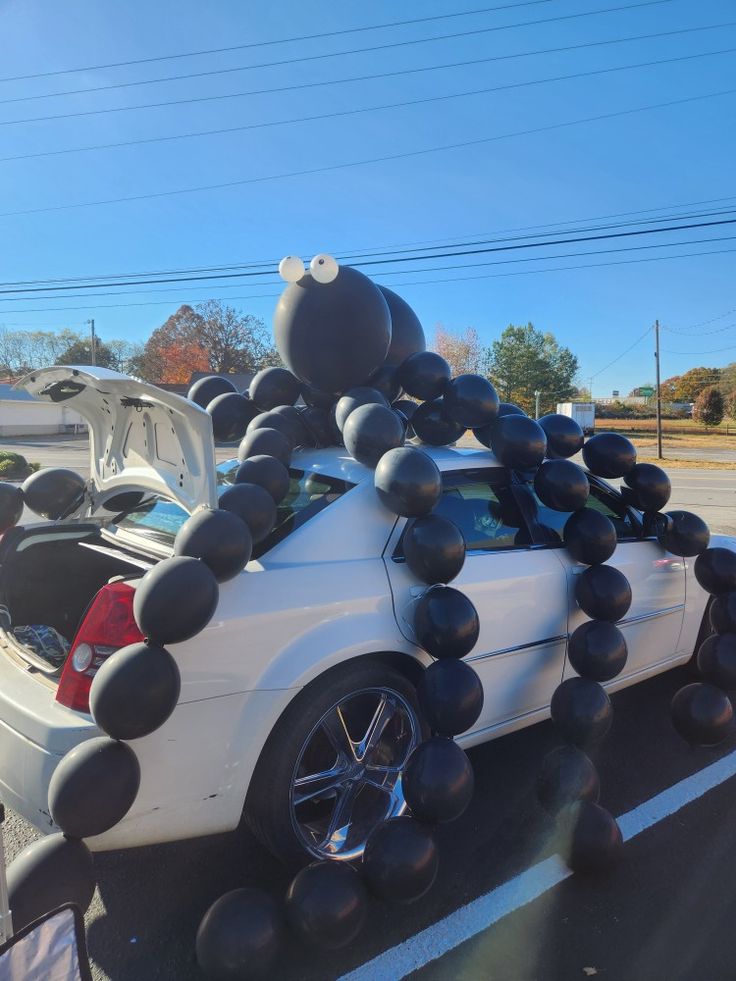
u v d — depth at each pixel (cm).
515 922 249
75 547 349
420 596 283
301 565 263
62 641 292
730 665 354
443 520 277
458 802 245
